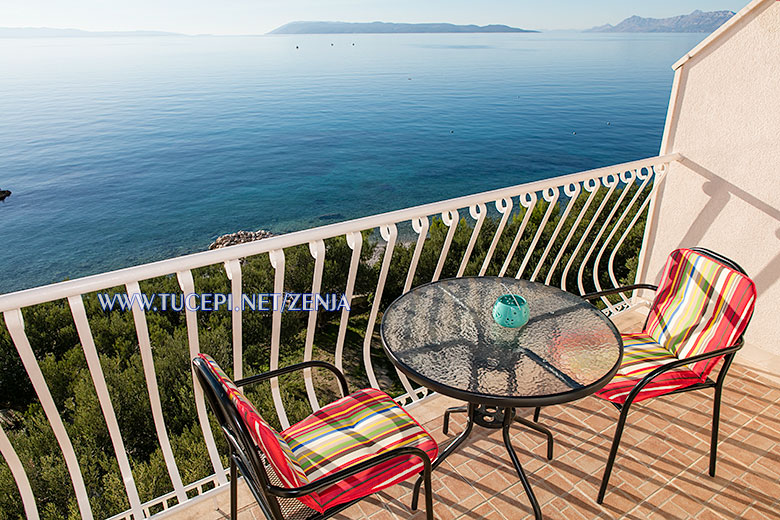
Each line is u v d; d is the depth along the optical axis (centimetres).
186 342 1012
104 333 1096
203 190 5100
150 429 893
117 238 4069
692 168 296
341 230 187
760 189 265
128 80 12606
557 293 215
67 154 6091
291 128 7425
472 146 6506
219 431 687
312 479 148
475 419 201
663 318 220
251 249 168
